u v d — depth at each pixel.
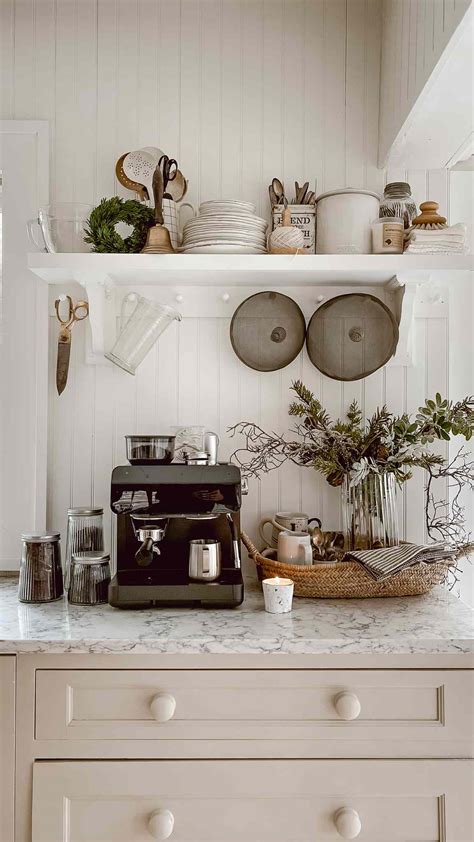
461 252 1.82
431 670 1.48
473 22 1.33
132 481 1.71
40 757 1.46
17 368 2.03
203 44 2.08
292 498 2.07
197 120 2.07
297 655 1.47
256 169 2.07
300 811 1.46
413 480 2.07
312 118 2.08
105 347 1.96
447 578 1.99
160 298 2.06
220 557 1.77
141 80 2.07
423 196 2.08
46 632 1.50
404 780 1.46
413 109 1.69
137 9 2.07
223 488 1.72
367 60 2.08
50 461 2.05
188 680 1.47
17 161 2.04
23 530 2.02
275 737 1.47
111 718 1.47
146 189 1.98
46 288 2.04
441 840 1.47
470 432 1.81
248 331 2.03
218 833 1.46
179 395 2.07
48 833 1.45
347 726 1.47
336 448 1.88
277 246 1.84
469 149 1.92
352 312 2.02
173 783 1.46
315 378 2.07
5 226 2.03
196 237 1.84
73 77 2.06
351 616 1.63
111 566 2.05
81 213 1.82
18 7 2.06
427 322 2.07
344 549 1.90
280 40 2.08
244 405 2.07
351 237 1.88
